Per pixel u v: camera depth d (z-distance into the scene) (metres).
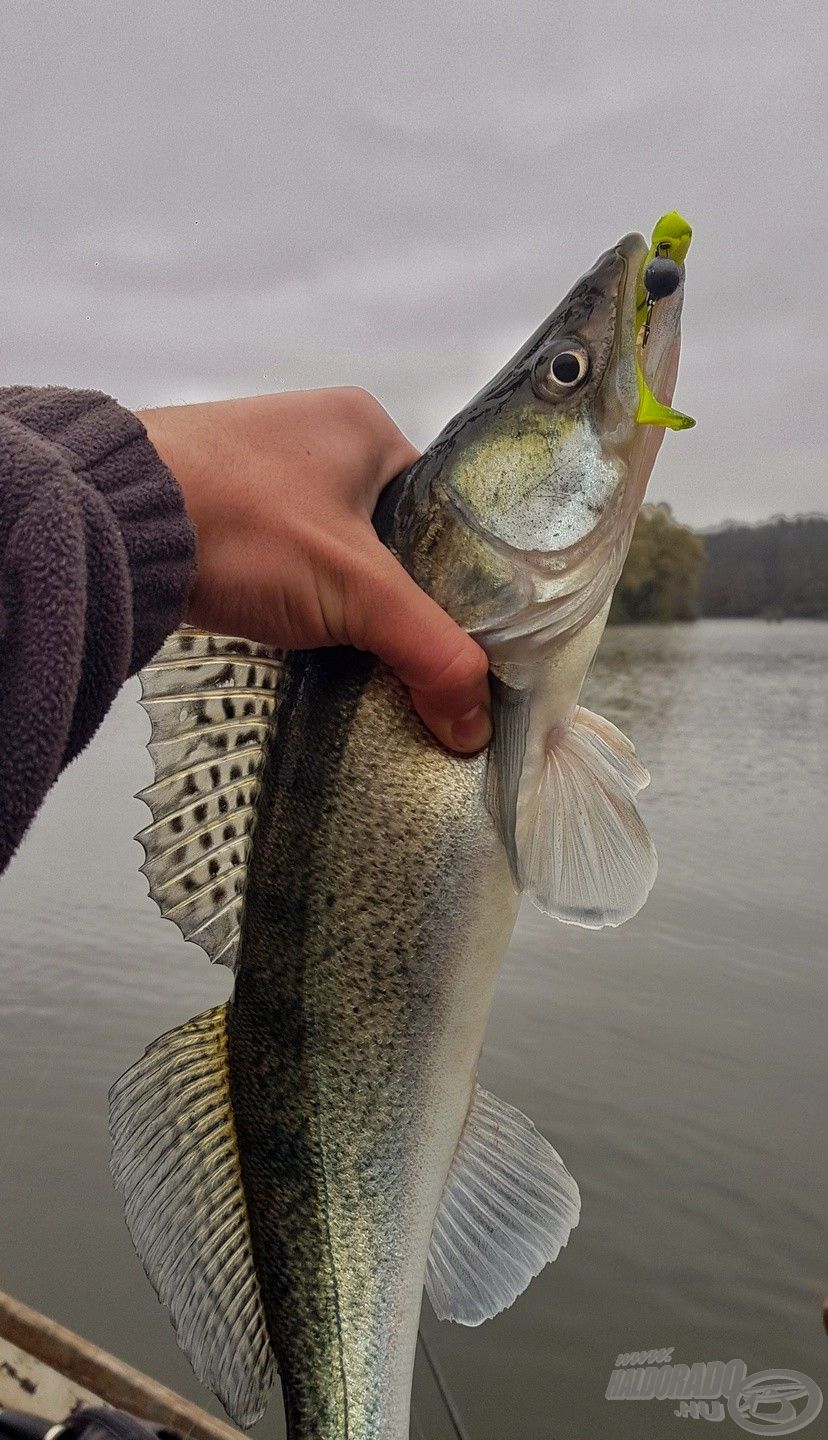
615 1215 1.07
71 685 0.22
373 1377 0.34
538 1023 1.45
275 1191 0.35
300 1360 0.35
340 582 0.30
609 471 0.34
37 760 0.22
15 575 0.22
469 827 0.33
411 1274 0.35
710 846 2.32
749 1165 1.12
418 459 0.35
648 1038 1.39
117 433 0.26
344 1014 0.34
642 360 0.33
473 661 0.31
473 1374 0.89
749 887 2.02
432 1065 0.34
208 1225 0.36
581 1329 0.94
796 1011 1.46
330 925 0.34
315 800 0.34
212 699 0.34
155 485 0.26
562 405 0.34
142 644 0.26
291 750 0.34
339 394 0.33
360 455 0.33
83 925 1.85
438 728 0.33
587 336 0.34
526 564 0.34
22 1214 1.06
